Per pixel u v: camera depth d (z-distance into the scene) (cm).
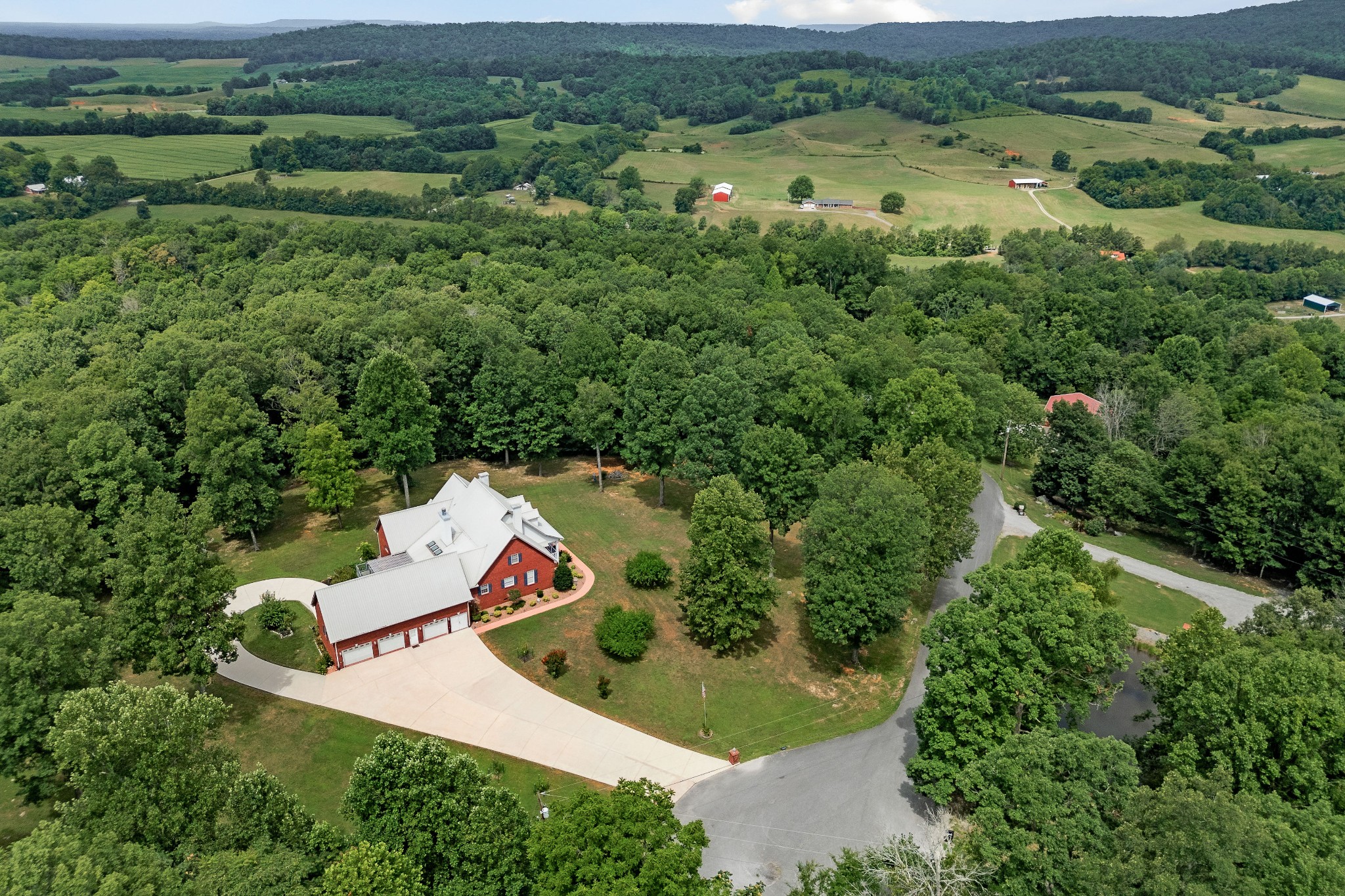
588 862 3528
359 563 7200
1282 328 14250
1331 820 3691
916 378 9044
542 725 5834
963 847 4150
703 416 8125
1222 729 4366
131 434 7994
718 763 5569
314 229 17425
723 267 15488
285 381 9488
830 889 3928
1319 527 7769
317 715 5822
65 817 3622
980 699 4831
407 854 3559
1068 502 9781
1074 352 13462
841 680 6469
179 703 3912
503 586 7125
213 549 8081
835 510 6153
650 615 6725
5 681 4481
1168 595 7950
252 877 3234
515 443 9775
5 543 5862
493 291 13062
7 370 9775
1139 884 3353
